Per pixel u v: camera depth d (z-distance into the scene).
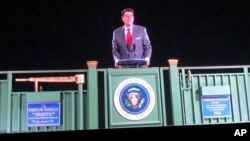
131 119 5.11
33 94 5.14
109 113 5.11
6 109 5.08
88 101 5.16
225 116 5.29
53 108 5.15
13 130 5.08
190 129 5.08
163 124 5.15
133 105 5.12
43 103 5.14
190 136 5.07
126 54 5.63
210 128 5.07
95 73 5.21
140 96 5.15
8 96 5.11
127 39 5.66
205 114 5.27
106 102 5.15
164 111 5.18
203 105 5.30
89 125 5.11
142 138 5.00
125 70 5.20
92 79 5.19
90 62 5.22
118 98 5.13
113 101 5.13
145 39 5.69
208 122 5.31
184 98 5.36
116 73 5.18
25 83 7.55
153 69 5.24
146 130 5.05
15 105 5.14
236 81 5.46
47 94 5.16
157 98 5.17
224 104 5.30
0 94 5.12
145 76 5.22
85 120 5.22
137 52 5.65
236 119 5.34
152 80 5.21
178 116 5.19
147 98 5.16
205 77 5.43
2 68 7.56
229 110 5.30
